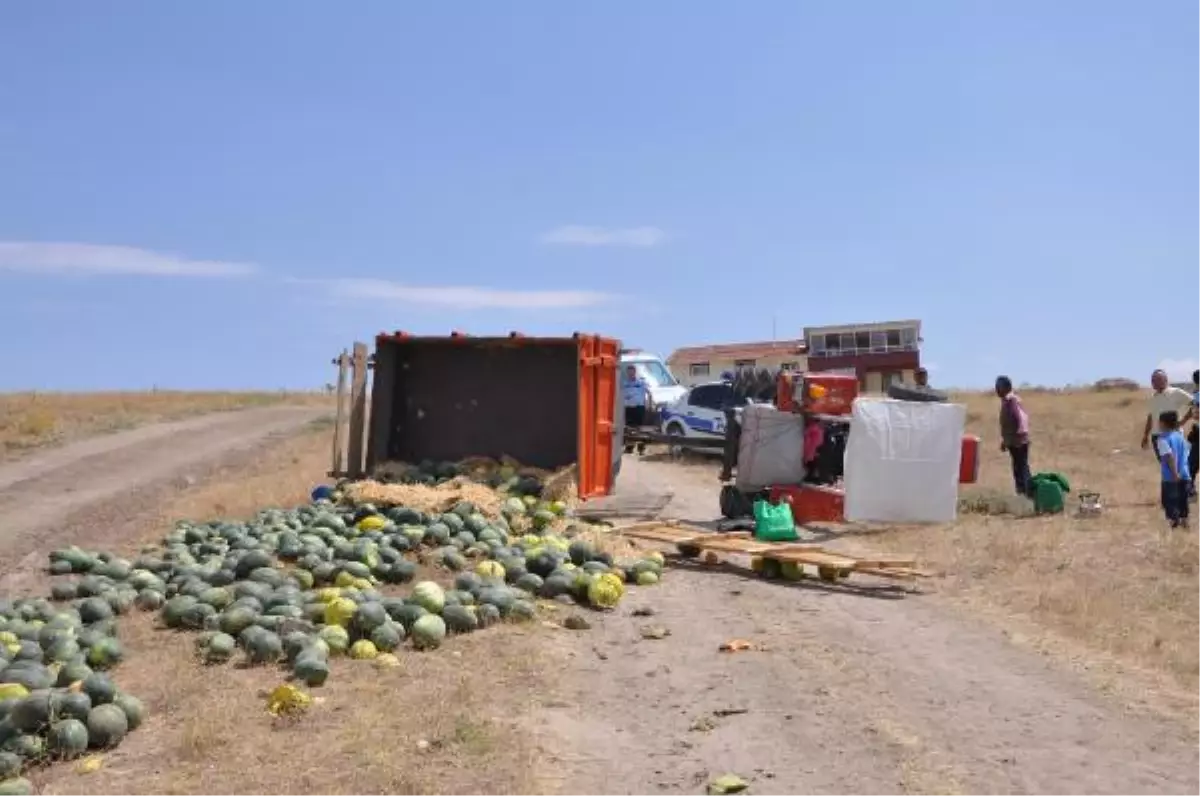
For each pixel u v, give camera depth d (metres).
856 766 6.89
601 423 18.69
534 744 7.10
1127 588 12.09
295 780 6.32
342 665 8.92
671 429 28.73
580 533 14.77
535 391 18.75
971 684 8.75
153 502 20.64
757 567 13.61
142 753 6.86
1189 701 8.28
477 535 13.95
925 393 18.73
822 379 17.20
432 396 19.02
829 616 11.32
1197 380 17.94
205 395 55.28
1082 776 6.73
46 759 6.73
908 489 16.50
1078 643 10.08
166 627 10.09
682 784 6.59
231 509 18.22
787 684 8.73
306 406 49.94
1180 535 14.51
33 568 13.52
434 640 9.56
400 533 13.45
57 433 31.84
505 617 10.54
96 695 7.21
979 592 12.38
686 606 11.77
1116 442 29.12
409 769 6.50
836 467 17.50
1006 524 16.38
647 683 8.77
